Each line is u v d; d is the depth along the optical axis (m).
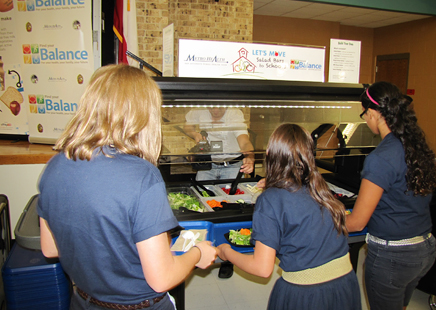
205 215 1.67
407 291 1.45
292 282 1.09
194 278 2.41
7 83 2.37
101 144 0.76
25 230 1.49
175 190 2.20
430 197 1.33
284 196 1.08
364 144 1.98
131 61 2.85
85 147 0.75
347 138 1.94
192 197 2.07
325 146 1.91
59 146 0.80
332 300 1.07
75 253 0.77
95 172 0.75
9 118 2.43
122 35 2.76
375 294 1.38
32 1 2.15
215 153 1.75
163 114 1.61
